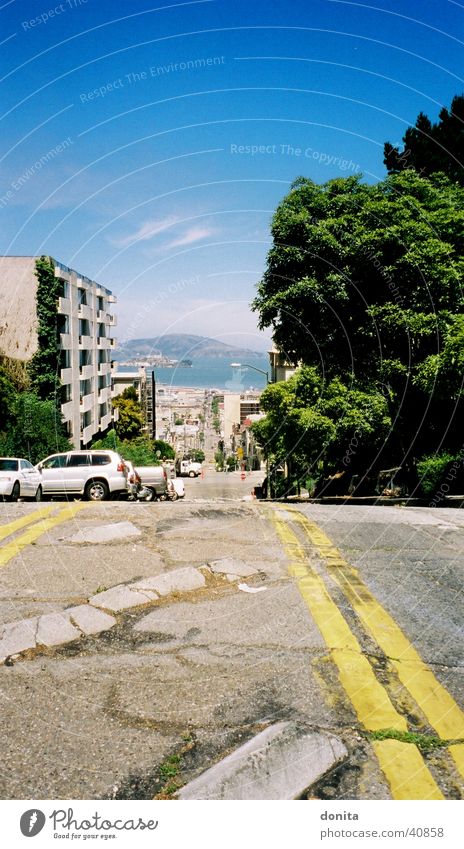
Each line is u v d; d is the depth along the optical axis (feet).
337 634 14.65
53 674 12.71
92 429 142.82
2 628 14.43
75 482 55.36
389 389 59.93
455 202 59.52
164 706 11.52
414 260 52.65
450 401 61.82
